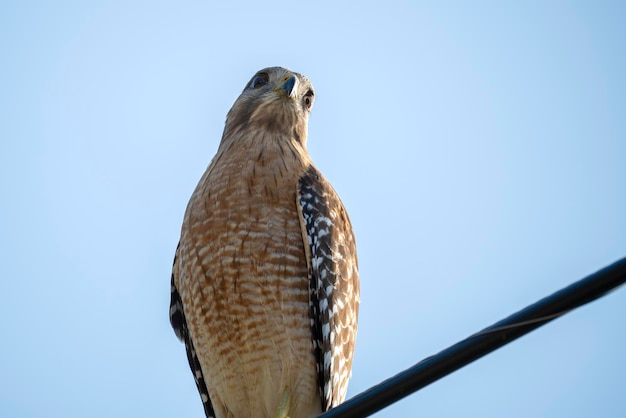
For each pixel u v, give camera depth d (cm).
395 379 886
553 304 819
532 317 826
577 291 811
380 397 889
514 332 834
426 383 874
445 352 867
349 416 900
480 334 852
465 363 858
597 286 806
